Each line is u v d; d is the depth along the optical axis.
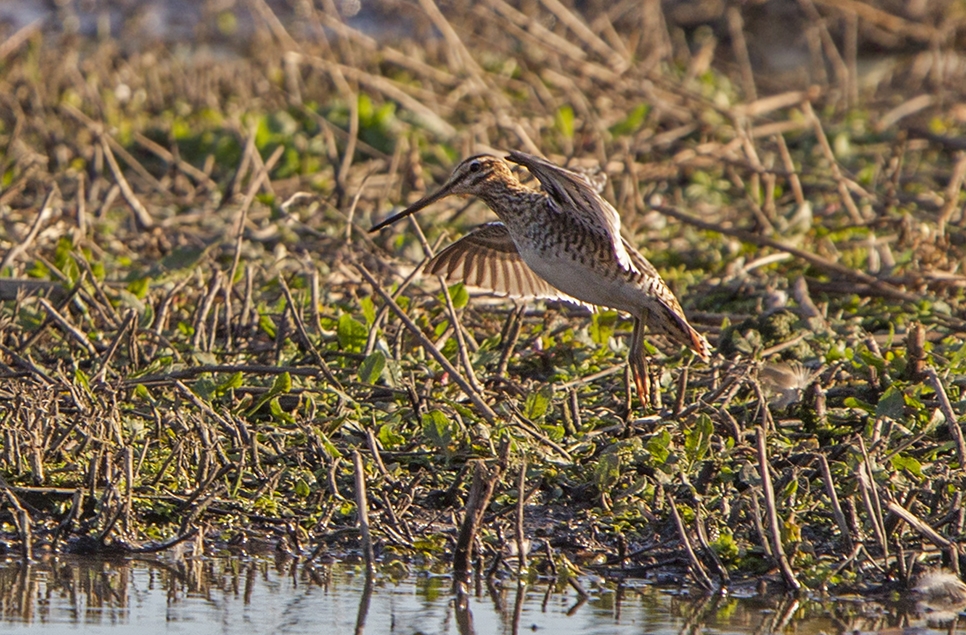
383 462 9.88
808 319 12.30
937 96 22.48
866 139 20.34
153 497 9.34
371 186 17.36
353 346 11.64
